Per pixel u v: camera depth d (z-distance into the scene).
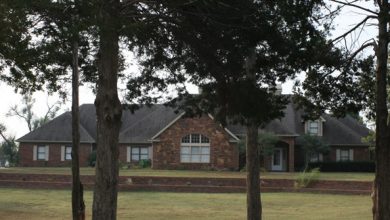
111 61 11.77
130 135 50.88
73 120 16.62
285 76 13.59
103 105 11.84
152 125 51.47
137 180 32.88
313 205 25.50
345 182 31.06
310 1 12.08
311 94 15.68
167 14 12.38
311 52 13.27
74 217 16.62
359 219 20.28
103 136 11.87
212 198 28.55
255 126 14.59
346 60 14.88
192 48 13.50
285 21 12.07
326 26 13.83
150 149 50.19
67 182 33.47
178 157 46.34
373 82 15.25
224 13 11.73
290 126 48.28
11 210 23.70
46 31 11.76
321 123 48.97
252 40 12.35
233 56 12.94
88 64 15.70
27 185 33.44
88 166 50.75
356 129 52.06
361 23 14.33
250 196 15.27
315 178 31.75
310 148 46.19
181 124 46.53
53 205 25.50
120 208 24.52
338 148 49.16
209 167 45.75
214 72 13.48
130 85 15.24
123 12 11.63
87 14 9.77
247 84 12.89
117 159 12.01
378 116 13.94
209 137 45.97
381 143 13.89
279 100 13.82
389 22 13.09
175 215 22.33
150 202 26.77
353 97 15.49
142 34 13.29
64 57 15.38
